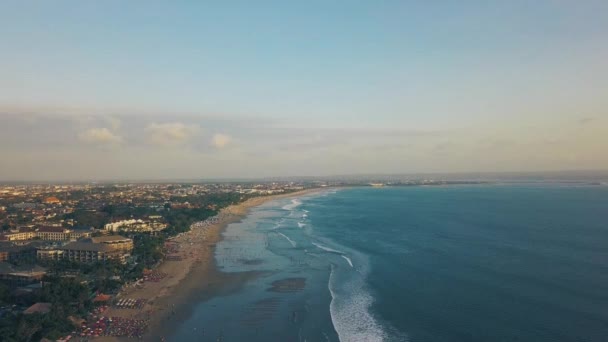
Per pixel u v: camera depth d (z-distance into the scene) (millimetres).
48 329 100688
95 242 192625
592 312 106062
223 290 140250
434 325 103500
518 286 128750
